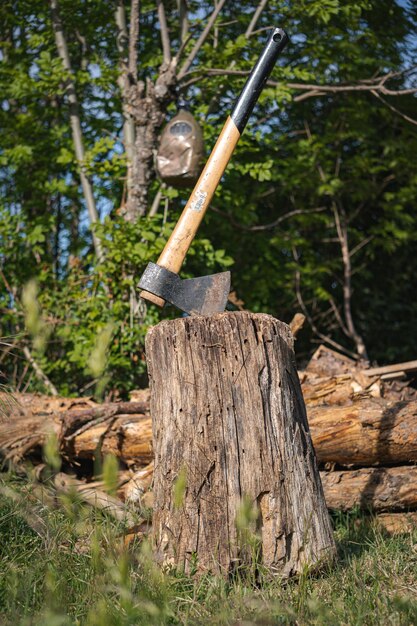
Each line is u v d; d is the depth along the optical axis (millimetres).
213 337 4387
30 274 10062
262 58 4891
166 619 3445
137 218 9422
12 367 9414
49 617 2994
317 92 10352
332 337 13828
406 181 12930
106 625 2863
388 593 4074
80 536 4543
